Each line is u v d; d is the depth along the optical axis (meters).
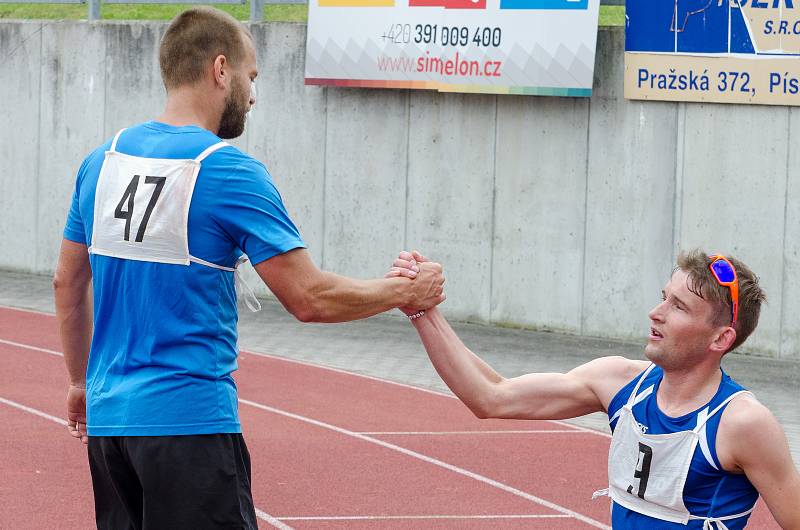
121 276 7.12
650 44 26.75
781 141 25.81
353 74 30.31
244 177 7.06
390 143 30.64
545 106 28.50
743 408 6.19
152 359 7.01
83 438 8.53
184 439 6.94
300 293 7.12
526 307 29.17
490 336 28.25
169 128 7.24
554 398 7.13
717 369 6.36
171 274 6.99
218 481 7.02
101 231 7.21
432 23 29.05
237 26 7.53
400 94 30.39
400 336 28.61
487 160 29.39
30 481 15.49
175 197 6.98
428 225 30.30
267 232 7.05
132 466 7.17
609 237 27.94
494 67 28.33
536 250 28.94
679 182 27.00
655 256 27.39
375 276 31.09
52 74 35.53
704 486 6.29
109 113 34.66
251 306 7.54
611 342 27.77
